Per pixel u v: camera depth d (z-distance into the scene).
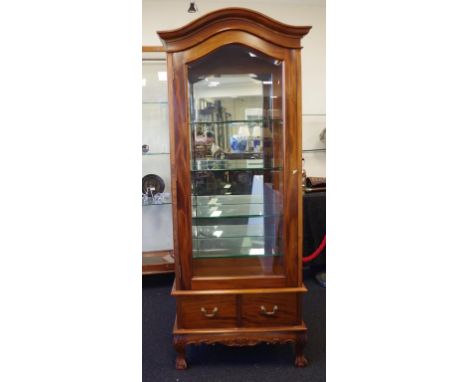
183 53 1.55
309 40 2.99
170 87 1.58
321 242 2.68
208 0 2.82
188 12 2.76
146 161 2.92
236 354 1.89
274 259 1.82
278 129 1.72
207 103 1.74
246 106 1.78
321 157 3.11
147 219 3.00
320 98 3.06
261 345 1.97
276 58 1.57
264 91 1.77
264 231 1.84
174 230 1.65
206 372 1.74
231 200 1.83
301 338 1.71
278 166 1.75
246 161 1.82
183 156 1.62
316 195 2.68
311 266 2.93
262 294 1.68
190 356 1.87
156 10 2.79
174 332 1.69
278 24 1.52
